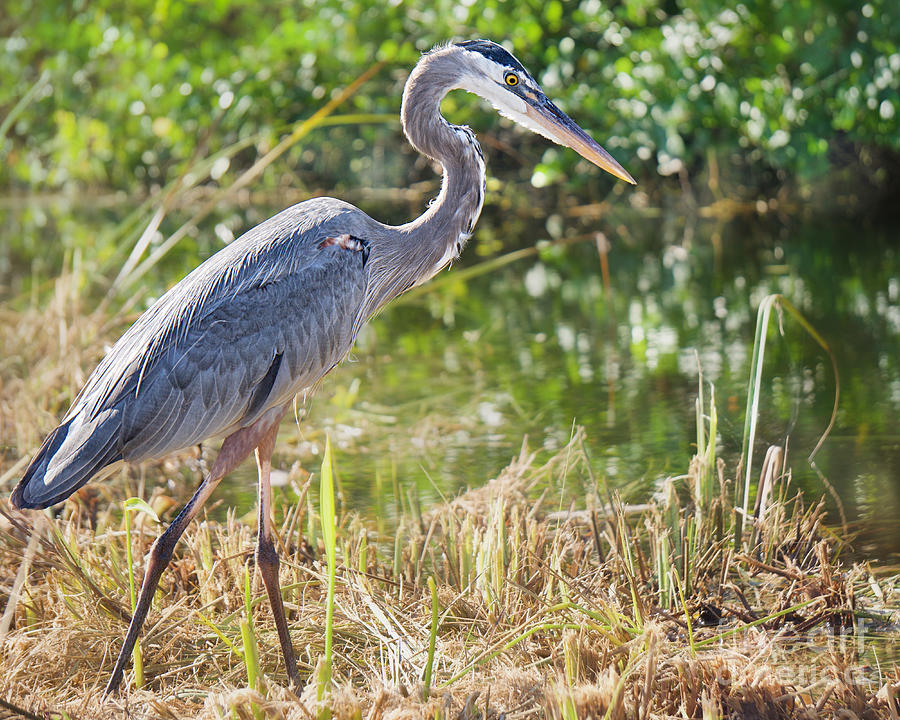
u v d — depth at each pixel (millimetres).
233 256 7312
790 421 11258
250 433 7172
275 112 26609
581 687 5895
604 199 27094
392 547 8797
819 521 8477
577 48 24625
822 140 22562
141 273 13344
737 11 22078
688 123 23594
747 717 6031
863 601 7742
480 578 7594
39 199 31750
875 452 10273
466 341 15430
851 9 21547
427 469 10555
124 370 7008
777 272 18812
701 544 8266
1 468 10430
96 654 7078
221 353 7035
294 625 7340
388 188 28219
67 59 27562
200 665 7039
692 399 12211
